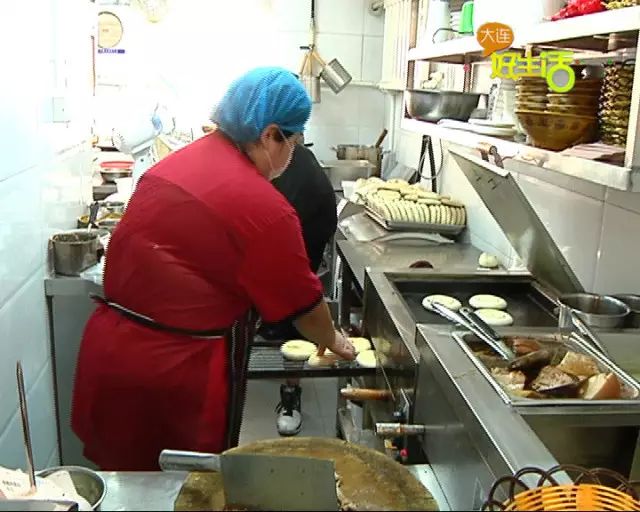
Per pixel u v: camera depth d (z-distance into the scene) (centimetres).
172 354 156
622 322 154
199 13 447
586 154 128
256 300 155
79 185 271
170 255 151
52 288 207
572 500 83
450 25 254
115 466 171
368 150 431
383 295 198
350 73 459
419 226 300
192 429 162
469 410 118
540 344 147
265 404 325
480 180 190
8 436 166
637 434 122
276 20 445
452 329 154
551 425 117
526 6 157
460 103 226
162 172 155
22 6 181
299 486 85
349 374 201
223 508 87
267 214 147
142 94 450
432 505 89
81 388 166
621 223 168
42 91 203
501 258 262
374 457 100
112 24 436
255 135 156
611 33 124
